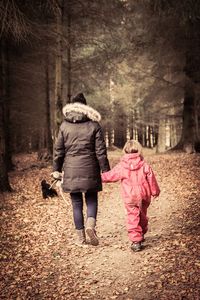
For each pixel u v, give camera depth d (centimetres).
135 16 1820
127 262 547
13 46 1830
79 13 1767
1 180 1121
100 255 585
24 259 593
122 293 457
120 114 3516
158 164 1552
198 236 603
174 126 3070
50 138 2103
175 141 3438
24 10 1179
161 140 3017
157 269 505
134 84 2623
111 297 450
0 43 1595
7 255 613
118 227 731
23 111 2566
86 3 1683
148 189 579
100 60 2056
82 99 613
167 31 1709
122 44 1962
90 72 2169
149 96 2083
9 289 496
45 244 656
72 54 2194
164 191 1008
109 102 3494
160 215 785
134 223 581
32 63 2045
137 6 1738
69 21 1764
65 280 511
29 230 743
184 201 866
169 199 911
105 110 3528
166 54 1859
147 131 4497
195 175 1173
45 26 1337
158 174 1294
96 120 597
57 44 1542
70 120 592
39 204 958
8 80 1778
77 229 617
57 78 1559
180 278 466
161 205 868
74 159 586
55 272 539
